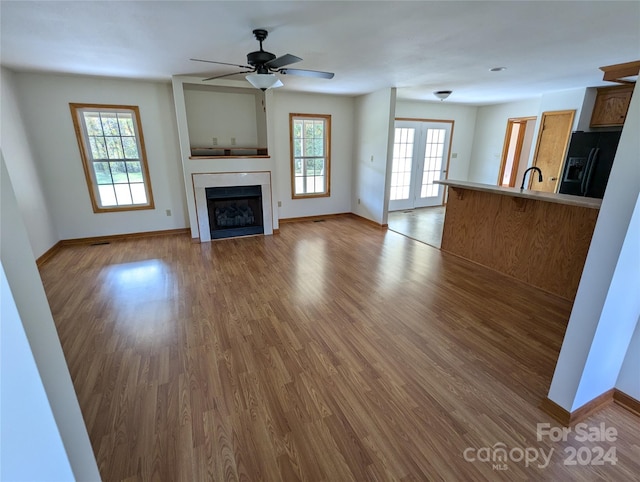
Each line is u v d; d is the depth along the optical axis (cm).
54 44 292
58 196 461
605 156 443
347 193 672
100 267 398
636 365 173
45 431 89
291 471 147
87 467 107
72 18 232
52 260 422
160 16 230
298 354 230
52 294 326
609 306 152
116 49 308
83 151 461
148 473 147
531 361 221
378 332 257
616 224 142
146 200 520
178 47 303
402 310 292
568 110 524
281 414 179
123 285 346
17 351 81
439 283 349
